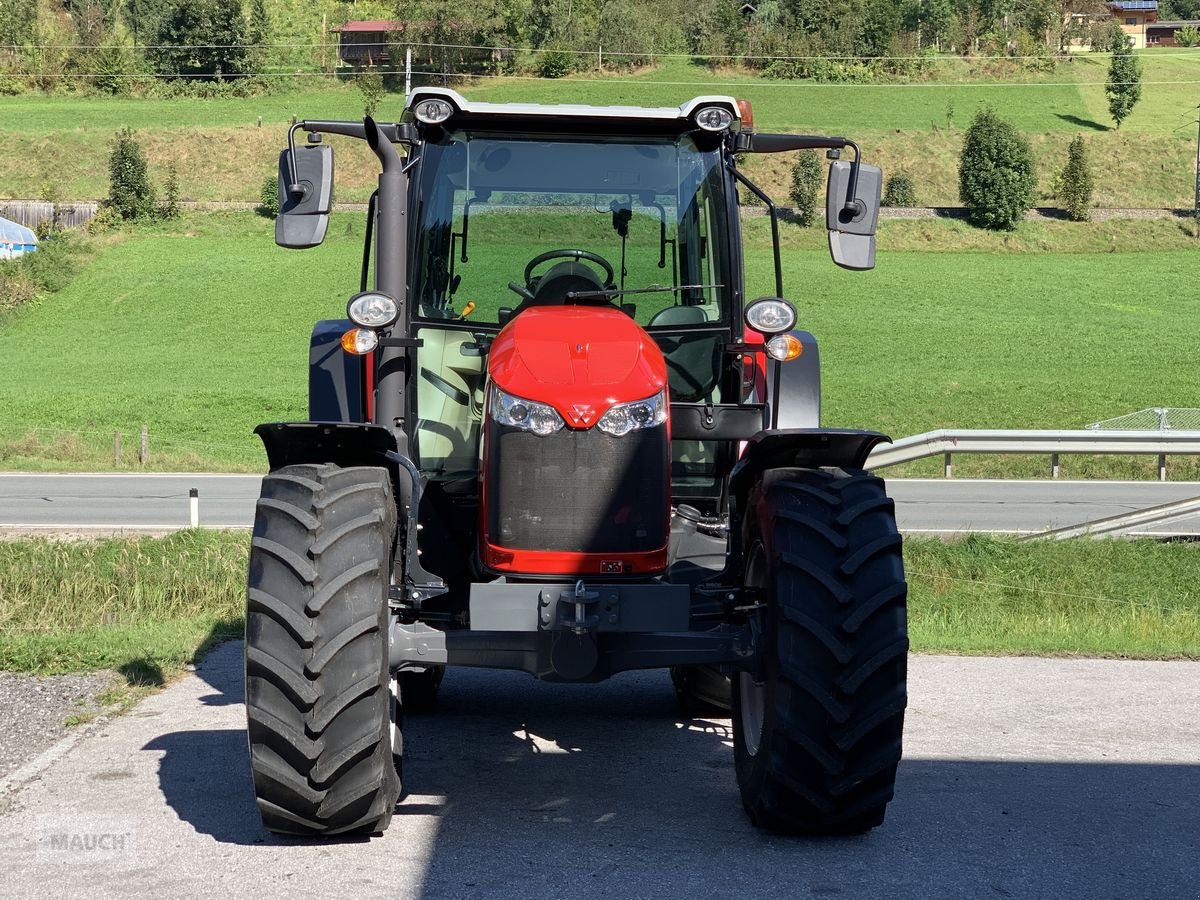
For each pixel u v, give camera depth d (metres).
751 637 4.42
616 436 4.24
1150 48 128.88
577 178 5.13
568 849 4.21
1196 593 10.96
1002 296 52.78
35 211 64.94
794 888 3.85
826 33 103.94
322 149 4.72
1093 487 19.36
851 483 4.49
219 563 10.87
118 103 94.88
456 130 5.09
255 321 48.38
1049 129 86.44
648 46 103.31
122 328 47.91
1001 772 5.19
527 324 4.56
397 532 4.57
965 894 3.80
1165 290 54.19
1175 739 5.77
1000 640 8.40
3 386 37.81
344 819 4.16
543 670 4.28
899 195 71.19
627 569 4.24
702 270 5.20
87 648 7.33
